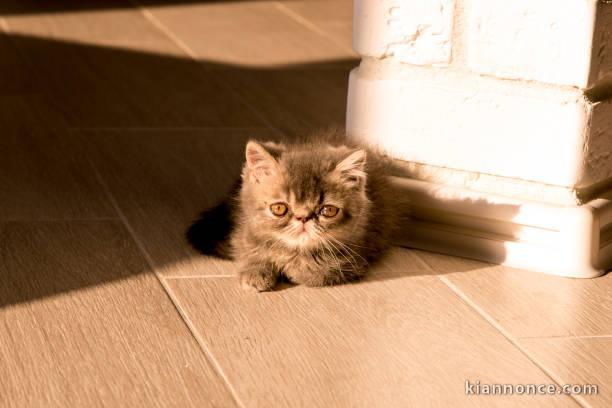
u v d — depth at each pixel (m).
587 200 3.48
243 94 5.54
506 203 3.49
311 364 2.80
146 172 4.30
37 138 4.64
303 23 7.26
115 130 4.83
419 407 2.61
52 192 4.01
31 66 5.79
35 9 7.18
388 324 3.07
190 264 3.44
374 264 3.54
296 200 3.37
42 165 4.30
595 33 3.18
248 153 3.45
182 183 4.20
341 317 3.11
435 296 3.29
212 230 3.59
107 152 4.52
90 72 5.77
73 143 4.61
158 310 3.08
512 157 3.45
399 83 3.58
